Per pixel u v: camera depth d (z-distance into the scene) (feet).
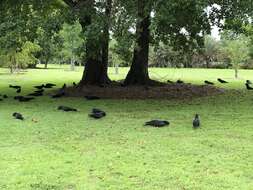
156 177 28.91
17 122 47.93
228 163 31.91
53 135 41.45
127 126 45.73
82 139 39.70
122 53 62.18
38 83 107.34
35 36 63.62
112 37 60.49
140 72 84.23
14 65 155.53
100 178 28.78
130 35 57.72
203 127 45.01
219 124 46.60
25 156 33.86
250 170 30.30
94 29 58.34
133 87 81.00
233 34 89.51
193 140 38.99
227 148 36.17
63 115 52.80
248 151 35.14
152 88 79.92
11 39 62.80
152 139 39.42
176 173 29.68
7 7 69.77
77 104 63.26
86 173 29.78
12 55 141.28
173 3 54.34
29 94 74.95
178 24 67.62
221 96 72.02
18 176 29.17
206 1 57.82
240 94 74.74
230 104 62.18
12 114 53.21
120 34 57.41
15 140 39.42
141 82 84.02
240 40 131.95
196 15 62.08
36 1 69.31
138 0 56.29
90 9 61.26
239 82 105.29
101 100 67.72
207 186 27.25
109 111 56.39
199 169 30.55
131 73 84.74
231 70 187.11
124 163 31.94
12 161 32.53
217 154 34.32
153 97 70.74
